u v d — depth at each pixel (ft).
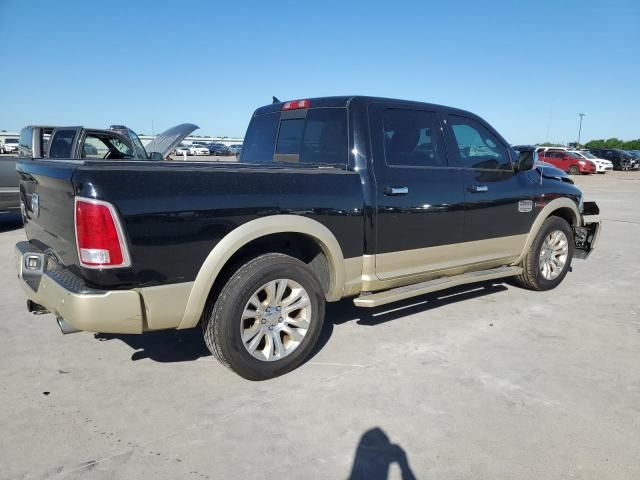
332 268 12.51
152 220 9.55
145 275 9.61
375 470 8.37
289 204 11.37
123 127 30.17
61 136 27.25
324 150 13.88
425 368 12.10
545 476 8.24
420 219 14.06
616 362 12.57
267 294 11.30
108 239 9.17
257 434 9.34
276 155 15.57
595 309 16.75
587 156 118.93
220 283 11.11
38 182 11.00
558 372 11.96
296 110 15.01
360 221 12.78
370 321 15.35
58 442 9.02
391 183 13.37
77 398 10.59
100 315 9.38
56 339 13.74
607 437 9.32
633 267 23.31
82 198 9.09
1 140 122.42
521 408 10.30
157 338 13.88
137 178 9.50
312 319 11.96
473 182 15.43
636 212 45.65
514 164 16.76
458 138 15.53
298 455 8.74
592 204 20.42
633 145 216.95
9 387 11.02
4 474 8.14
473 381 11.46
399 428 9.55
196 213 10.03
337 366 12.20
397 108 14.11
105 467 8.36
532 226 17.61
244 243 10.64
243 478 8.16
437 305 17.02
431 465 8.51
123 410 10.12
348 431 9.45
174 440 9.13
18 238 29.27
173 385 11.19
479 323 15.26
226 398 10.63
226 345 10.78
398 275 13.83
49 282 10.23
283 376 11.65
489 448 8.97
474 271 16.48
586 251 20.45
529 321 15.49
